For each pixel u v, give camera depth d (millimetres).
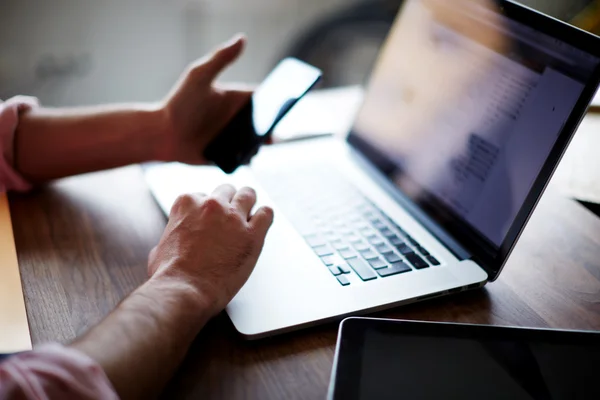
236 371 492
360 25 1593
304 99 1013
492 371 443
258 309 530
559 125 562
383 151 779
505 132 617
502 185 607
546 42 595
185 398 467
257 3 1664
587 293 589
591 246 659
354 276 578
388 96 797
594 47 546
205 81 754
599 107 936
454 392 429
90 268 609
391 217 688
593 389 432
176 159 790
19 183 727
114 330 456
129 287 583
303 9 1732
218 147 757
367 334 469
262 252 606
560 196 747
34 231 664
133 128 755
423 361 449
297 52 1632
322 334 529
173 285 503
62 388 388
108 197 733
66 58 1506
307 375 489
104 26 1509
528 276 612
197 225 548
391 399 422
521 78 614
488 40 665
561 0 895
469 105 670
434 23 749
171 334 470
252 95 789
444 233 651
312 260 600
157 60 1624
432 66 738
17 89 1487
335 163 810
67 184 758
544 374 442
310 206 703
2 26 1400
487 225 610
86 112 758
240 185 748
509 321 551
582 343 464
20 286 576
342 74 1652
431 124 717
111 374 429
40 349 414
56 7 1431
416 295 554
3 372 389
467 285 573
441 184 679
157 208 716
